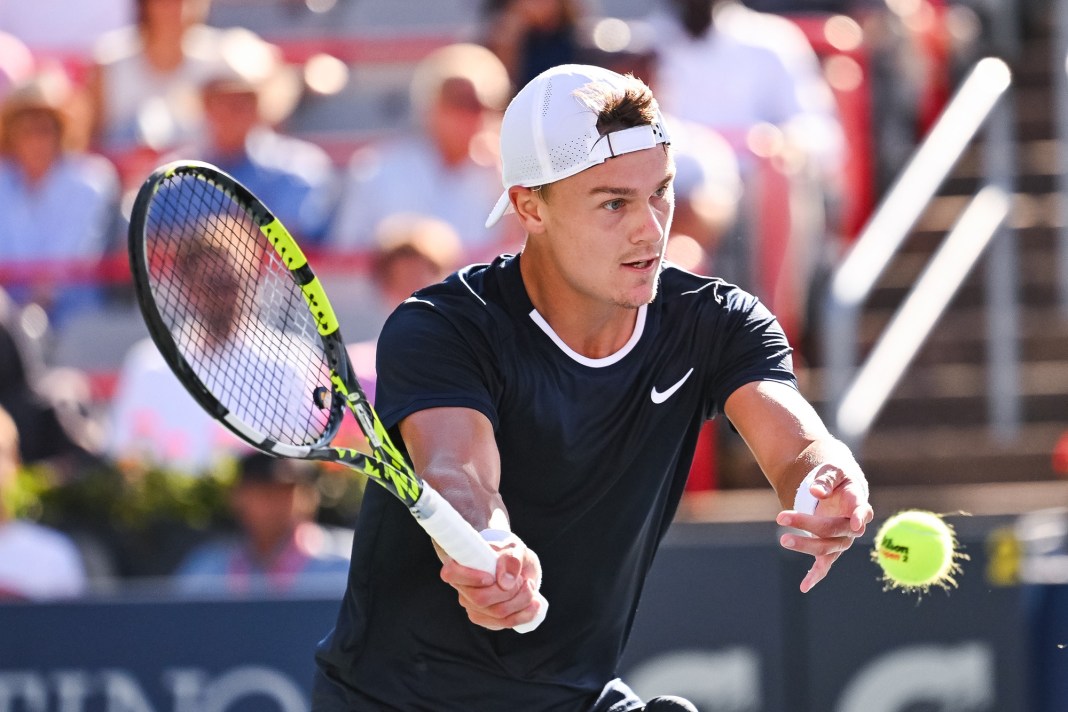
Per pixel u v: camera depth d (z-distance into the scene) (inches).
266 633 811.4
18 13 1419.8
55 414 979.9
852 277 1015.0
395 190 1122.7
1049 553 855.1
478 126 1120.8
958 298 1205.7
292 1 1424.7
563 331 425.1
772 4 1355.8
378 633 446.0
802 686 798.5
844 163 1239.5
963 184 1307.8
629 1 1398.9
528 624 379.6
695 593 807.7
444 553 386.9
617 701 464.1
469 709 449.1
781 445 423.5
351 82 1358.3
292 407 515.5
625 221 409.1
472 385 414.3
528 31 1192.2
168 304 454.0
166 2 1241.4
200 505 884.6
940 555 450.3
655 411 434.3
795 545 394.0
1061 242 1195.3
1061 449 1061.1
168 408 978.7
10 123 1159.0
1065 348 1167.0
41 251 1161.4
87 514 891.4
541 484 429.4
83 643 816.9
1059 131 1251.8
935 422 1143.6
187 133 1244.5
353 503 895.1
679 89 1195.3
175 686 811.4
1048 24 1432.1
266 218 402.6
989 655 787.4
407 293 1012.5
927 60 1362.0
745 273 1083.9
